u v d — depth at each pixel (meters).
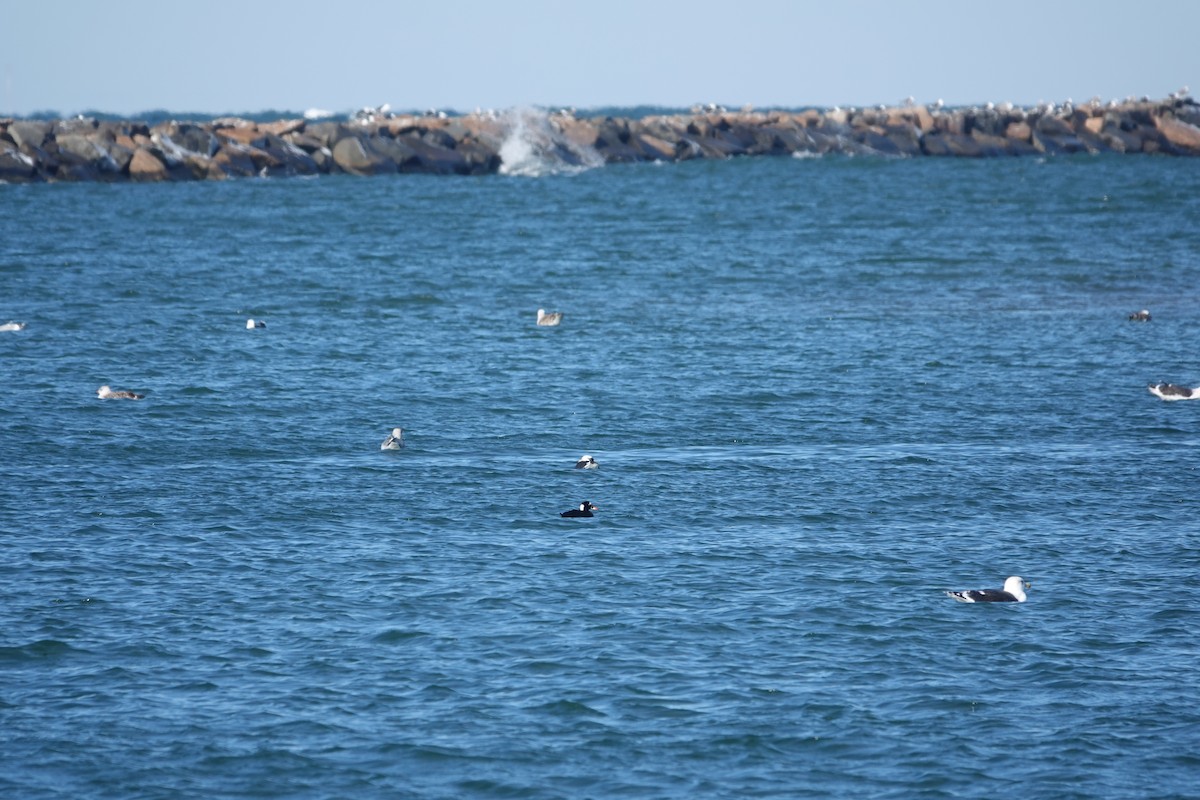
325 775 49.97
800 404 103.19
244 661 58.34
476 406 102.38
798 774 50.34
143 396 102.69
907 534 74.81
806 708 54.88
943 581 67.94
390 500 79.75
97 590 65.50
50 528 74.12
